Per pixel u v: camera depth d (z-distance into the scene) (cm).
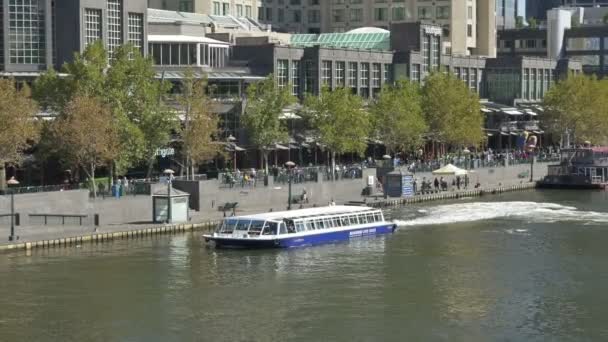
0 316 11381
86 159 17088
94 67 18375
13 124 16300
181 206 16925
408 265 14175
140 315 11462
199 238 16038
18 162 17050
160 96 19425
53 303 11900
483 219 18588
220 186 18562
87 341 10581
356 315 11506
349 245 15775
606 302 12094
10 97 16475
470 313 11631
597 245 15662
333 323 11206
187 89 19700
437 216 18975
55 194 16012
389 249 15388
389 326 11100
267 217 15650
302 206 19425
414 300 12175
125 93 18575
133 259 14262
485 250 15262
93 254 14538
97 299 12081
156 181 18175
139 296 12238
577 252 15088
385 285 12925
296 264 14200
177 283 12912
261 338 10675
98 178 19162
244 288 12712
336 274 13562
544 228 17400
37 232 15425
